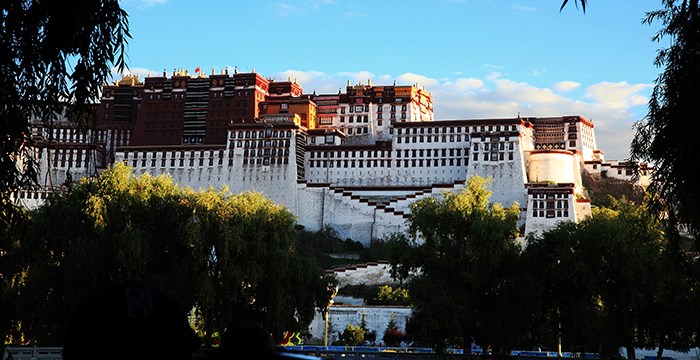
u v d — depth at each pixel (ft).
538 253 259.39
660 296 238.48
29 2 67.56
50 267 231.09
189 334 17.56
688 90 87.81
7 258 122.72
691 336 250.16
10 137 70.28
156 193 255.29
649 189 100.73
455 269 260.83
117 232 241.35
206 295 237.04
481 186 272.72
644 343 264.93
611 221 248.93
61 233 240.12
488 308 254.27
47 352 228.02
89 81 71.51
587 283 245.24
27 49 67.77
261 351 19.26
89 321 16.97
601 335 247.50
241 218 259.19
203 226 250.98
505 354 256.93
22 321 228.84
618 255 244.63
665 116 92.99
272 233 266.36
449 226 261.85
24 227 76.69
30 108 71.31
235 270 248.73
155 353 16.92
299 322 274.16
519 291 246.68
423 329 246.06
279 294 257.96
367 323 448.24
